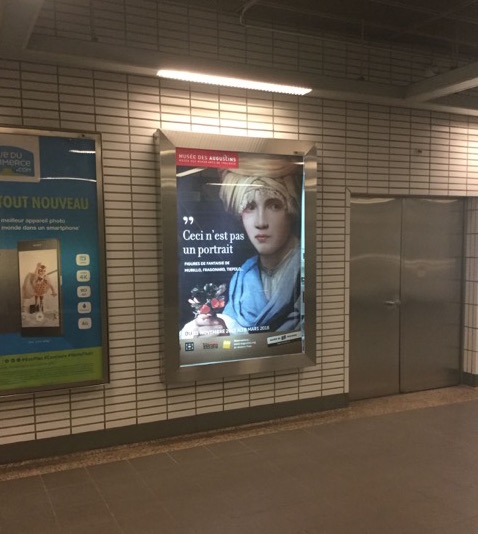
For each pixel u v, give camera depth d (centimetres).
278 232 469
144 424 431
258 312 465
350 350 547
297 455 408
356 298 547
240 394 470
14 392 381
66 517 315
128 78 410
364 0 430
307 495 342
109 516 317
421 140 547
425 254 586
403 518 312
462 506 327
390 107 526
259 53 462
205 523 308
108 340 409
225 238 448
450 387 611
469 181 582
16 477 368
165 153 412
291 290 479
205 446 426
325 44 492
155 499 337
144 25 414
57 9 384
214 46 443
